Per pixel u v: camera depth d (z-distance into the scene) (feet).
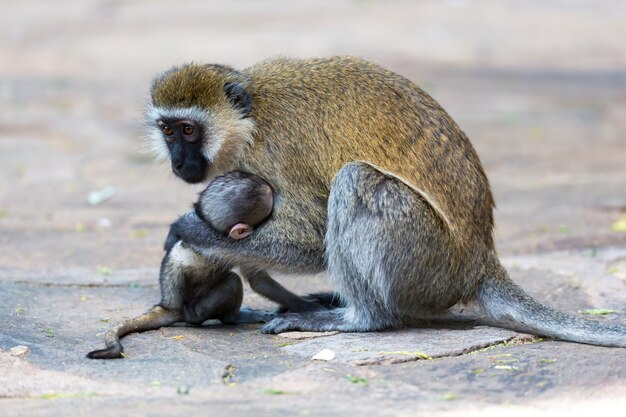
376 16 186.60
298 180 38.68
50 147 89.86
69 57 143.64
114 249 53.98
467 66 140.26
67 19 181.37
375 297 37.63
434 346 35.42
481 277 38.55
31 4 200.95
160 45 150.61
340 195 37.37
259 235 38.45
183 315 39.29
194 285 39.09
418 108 39.24
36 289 44.86
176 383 31.68
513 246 54.44
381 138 38.42
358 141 38.42
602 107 112.68
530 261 50.26
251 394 30.55
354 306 37.91
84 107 109.40
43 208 65.87
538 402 29.89
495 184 75.10
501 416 28.55
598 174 78.23
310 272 39.06
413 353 34.45
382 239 36.91
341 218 37.37
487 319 39.68
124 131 96.89
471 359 33.94
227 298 39.45
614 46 160.04
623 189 71.61
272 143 39.09
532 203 67.41
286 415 28.32
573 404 29.71
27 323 39.17
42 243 55.26
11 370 32.81
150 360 34.17
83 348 35.78
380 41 156.46
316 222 38.50
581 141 93.86
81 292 44.75
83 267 49.78
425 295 37.93
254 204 37.93
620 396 30.30
